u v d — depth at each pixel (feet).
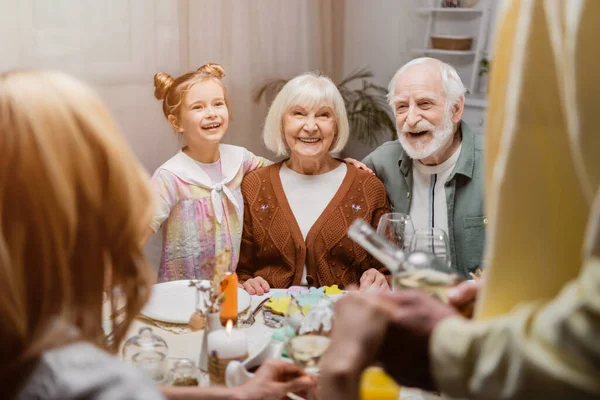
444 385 2.26
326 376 2.45
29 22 9.43
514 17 2.48
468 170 7.80
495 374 2.10
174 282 6.27
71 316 2.46
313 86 7.98
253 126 12.01
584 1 2.08
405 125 7.86
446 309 2.43
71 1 9.75
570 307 1.97
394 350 2.44
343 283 7.86
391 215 5.66
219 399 3.83
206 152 8.29
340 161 8.43
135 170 2.55
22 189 2.31
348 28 13.53
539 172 2.33
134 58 10.44
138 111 10.61
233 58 11.56
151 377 4.37
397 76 8.09
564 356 1.97
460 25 12.91
